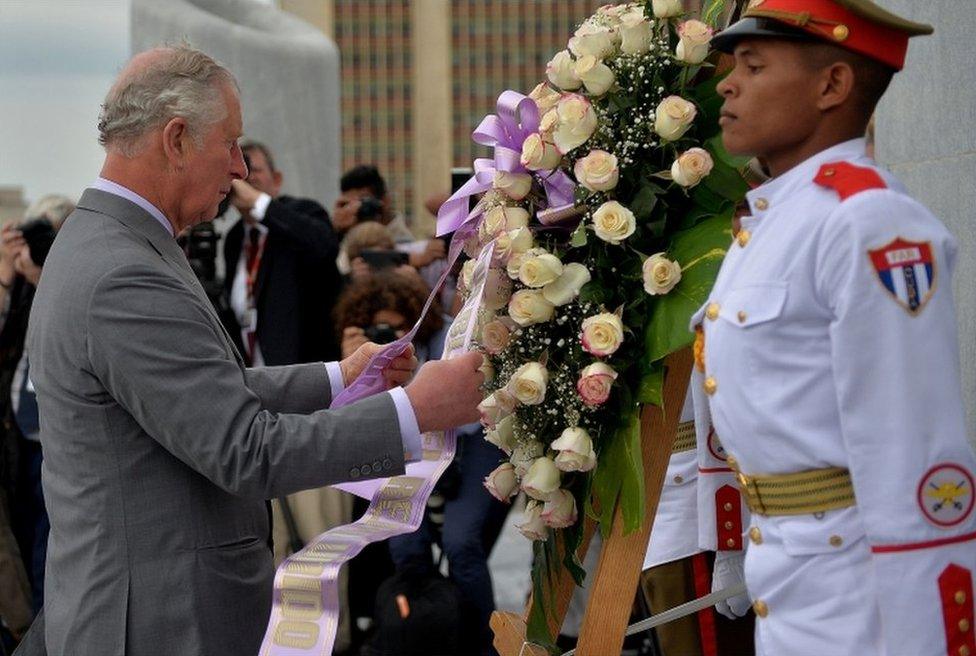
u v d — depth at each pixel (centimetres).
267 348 589
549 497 271
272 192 619
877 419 206
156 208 293
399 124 4228
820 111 223
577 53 267
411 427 282
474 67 3981
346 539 296
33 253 573
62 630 283
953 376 208
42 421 290
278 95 900
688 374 265
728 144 229
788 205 221
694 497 341
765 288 217
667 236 262
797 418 215
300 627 282
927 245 209
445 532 531
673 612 292
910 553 206
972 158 332
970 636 207
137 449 280
